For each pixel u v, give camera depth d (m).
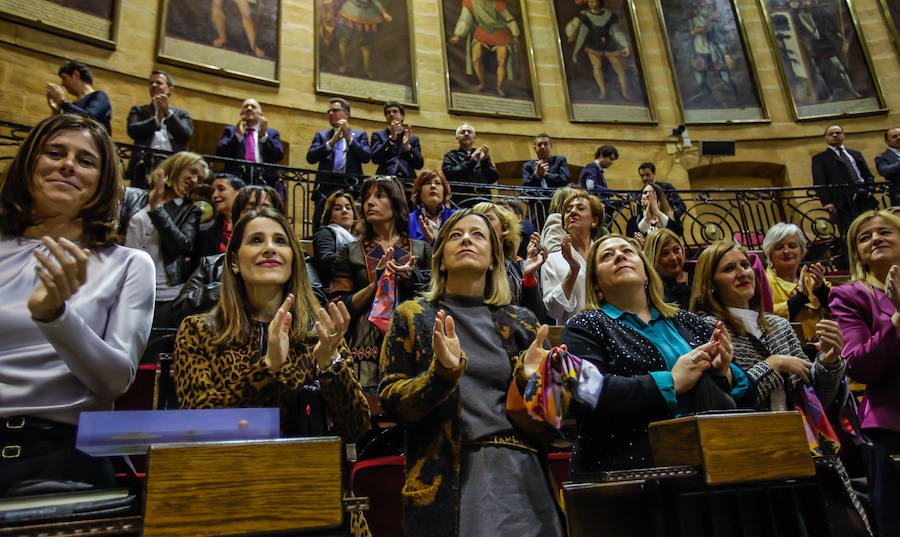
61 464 1.56
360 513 1.75
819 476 2.08
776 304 4.03
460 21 11.38
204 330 1.95
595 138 11.21
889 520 2.38
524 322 2.21
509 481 1.81
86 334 1.54
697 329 2.48
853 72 11.65
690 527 1.69
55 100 5.65
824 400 2.54
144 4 9.00
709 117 11.56
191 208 4.01
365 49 10.52
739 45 12.05
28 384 1.58
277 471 1.30
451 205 7.05
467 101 10.88
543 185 7.75
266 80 9.52
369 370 3.07
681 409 2.09
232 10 9.67
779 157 11.23
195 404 1.79
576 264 3.51
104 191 1.90
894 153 8.48
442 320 1.79
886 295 2.66
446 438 1.82
